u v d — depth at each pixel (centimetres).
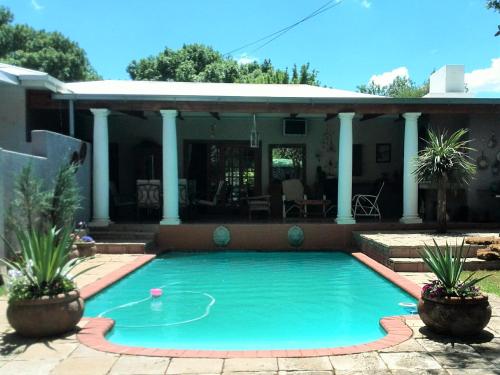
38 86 1017
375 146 1525
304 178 1533
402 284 726
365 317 607
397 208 1445
